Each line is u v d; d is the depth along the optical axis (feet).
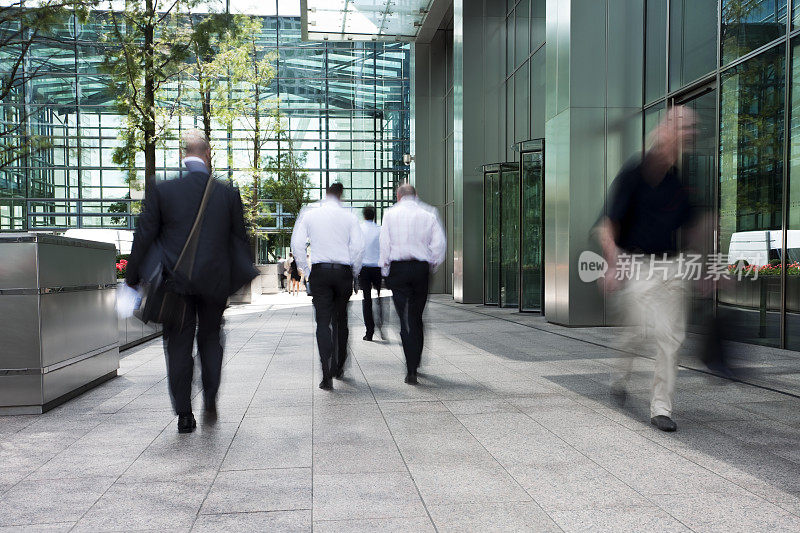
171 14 43.04
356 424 13.48
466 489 9.50
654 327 13.04
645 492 9.29
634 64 32.55
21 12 34.12
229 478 10.12
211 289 12.95
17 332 14.90
